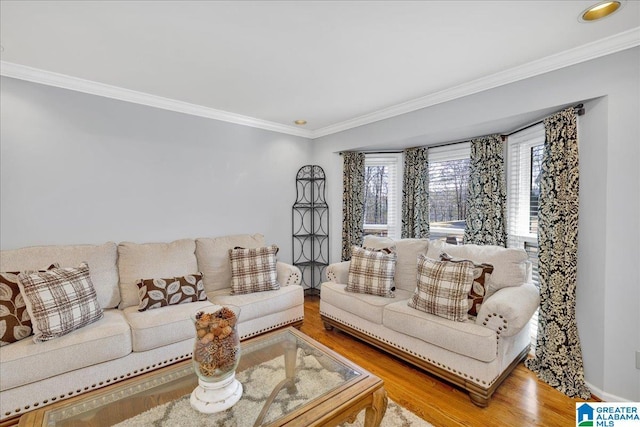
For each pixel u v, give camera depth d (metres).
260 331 2.86
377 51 2.13
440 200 3.81
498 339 2.04
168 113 3.15
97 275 2.53
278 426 1.27
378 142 3.63
